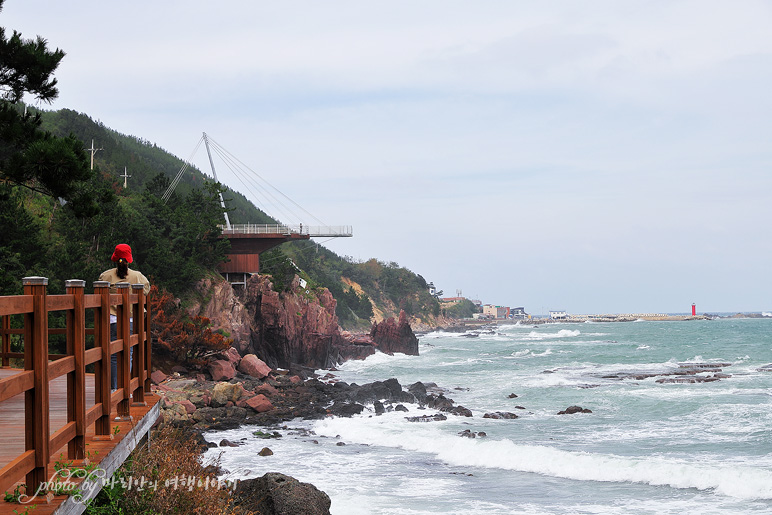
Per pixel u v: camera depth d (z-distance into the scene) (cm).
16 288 3067
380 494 2134
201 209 8194
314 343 7750
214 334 5216
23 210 3994
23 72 1936
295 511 1473
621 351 9906
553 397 4597
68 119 16300
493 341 14762
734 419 3500
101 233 5244
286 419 3784
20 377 456
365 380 6431
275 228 7150
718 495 2153
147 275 5484
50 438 522
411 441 2991
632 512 1975
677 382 5306
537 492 2195
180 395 3962
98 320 704
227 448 2875
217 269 7019
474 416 3850
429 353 10650
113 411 854
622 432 3253
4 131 1823
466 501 2067
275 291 7394
